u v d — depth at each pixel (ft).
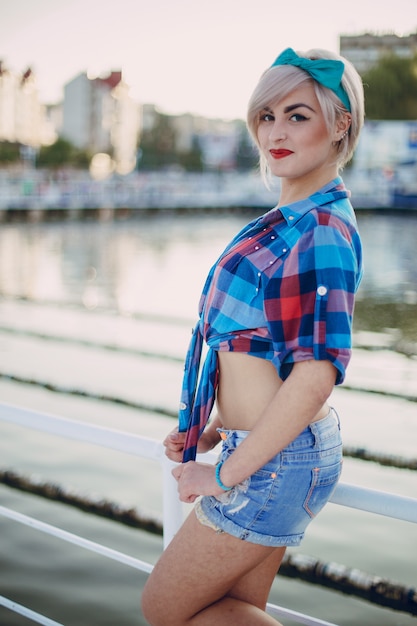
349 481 21.79
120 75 379.76
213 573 5.52
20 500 19.63
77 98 364.79
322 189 5.53
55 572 15.10
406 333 46.75
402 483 21.57
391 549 16.74
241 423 5.59
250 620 5.65
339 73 5.35
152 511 18.76
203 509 5.54
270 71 5.54
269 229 5.44
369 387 32.86
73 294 64.28
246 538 5.38
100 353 40.34
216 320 5.53
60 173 182.19
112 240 122.21
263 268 5.25
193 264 90.68
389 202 190.08
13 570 15.16
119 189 185.57
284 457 5.28
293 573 15.69
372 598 14.58
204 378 5.75
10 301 59.77
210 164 327.67
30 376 35.01
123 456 22.98
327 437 5.43
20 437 24.72
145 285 71.15
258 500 5.32
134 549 16.61
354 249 5.31
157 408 29.76
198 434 5.85
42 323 50.03
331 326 4.96
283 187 5.93
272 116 5.69
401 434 26.03
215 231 146.72
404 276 75.92
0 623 12.73
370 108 204.03
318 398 5.00
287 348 5.10
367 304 59.00
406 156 196.24
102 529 17.76
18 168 287.28
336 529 17.84
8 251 102.32
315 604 14.34
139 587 14.49
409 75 204.44
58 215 167.22
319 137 5.48
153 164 344.49
